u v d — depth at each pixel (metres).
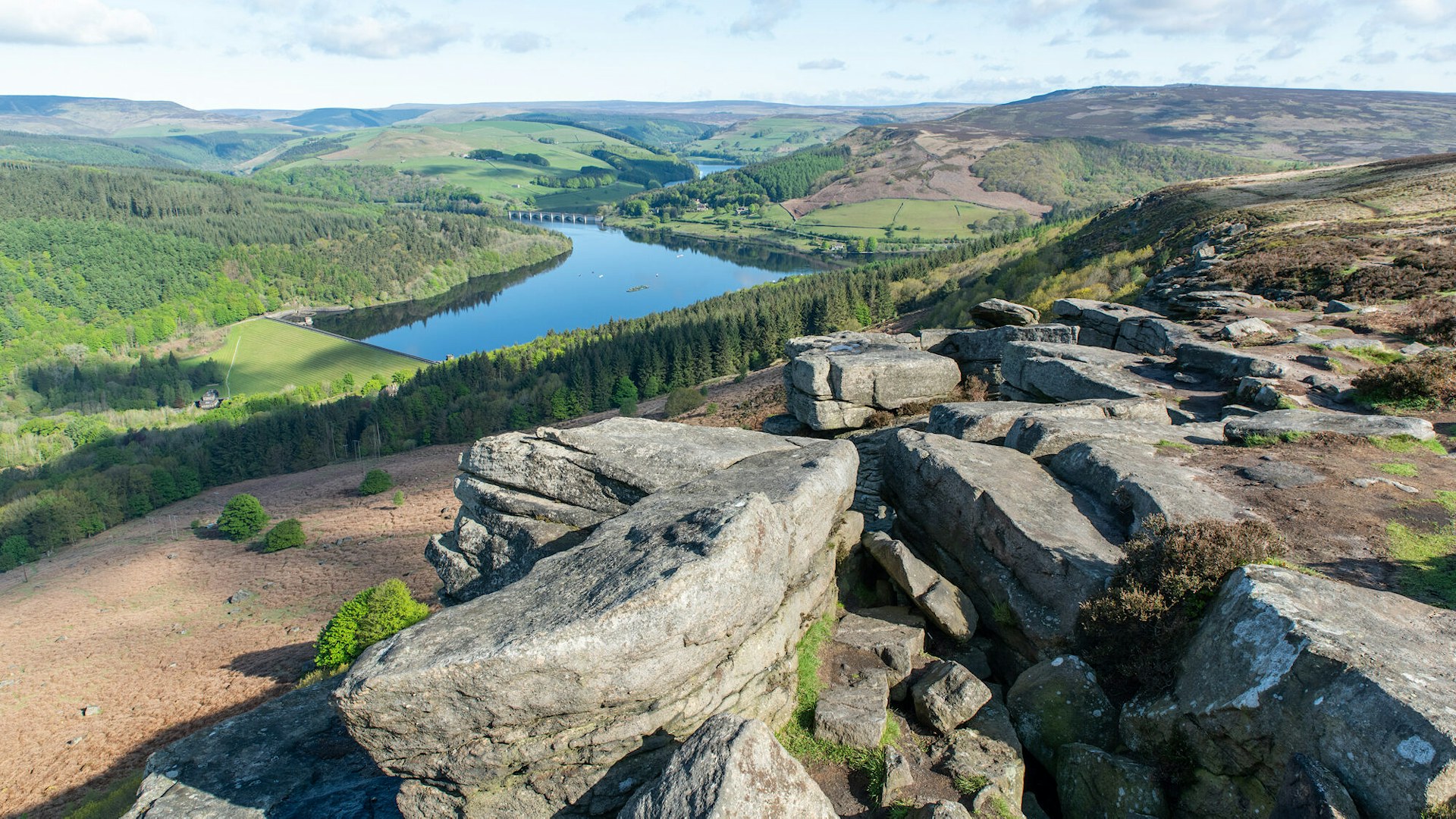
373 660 10.48
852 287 172.12
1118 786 10.36
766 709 12.15
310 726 15.77
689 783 8.87
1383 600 10.09
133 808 13.73
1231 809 9.37
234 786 13.91
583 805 10.71
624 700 10.45
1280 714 8.88
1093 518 14.73
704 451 16.44
